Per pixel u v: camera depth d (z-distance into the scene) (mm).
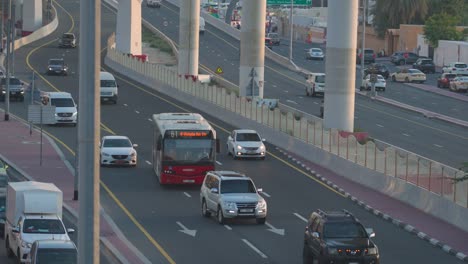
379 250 45312
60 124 89000
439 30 172000
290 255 43656
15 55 147250
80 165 19438
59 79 121938
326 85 79812
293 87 131000
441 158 76312
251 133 75562
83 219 19438
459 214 50781
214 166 61719
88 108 19281
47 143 78562
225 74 141750
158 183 63469
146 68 124375
